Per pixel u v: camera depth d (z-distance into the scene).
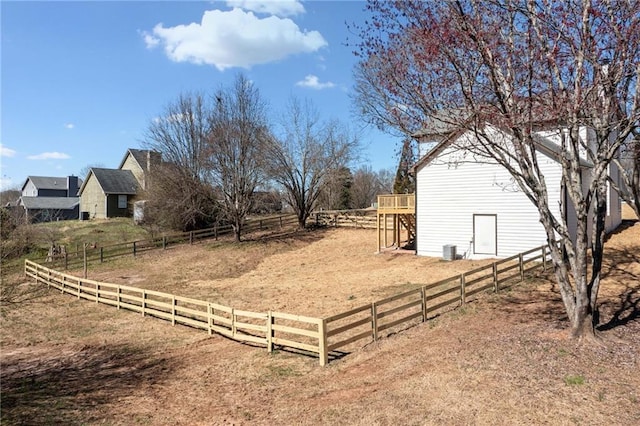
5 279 21.33
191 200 33.56
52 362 11.62
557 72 8.12
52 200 58.81
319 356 9.75
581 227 8.73
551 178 18.84
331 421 6.68
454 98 9.03
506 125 8.70
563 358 8.07
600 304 11.94
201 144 33.19
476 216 21.30
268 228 35.97
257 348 11.40
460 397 6.92
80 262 28.28
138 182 48.34
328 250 28.05
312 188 34.72
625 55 7.74
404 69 8.90
